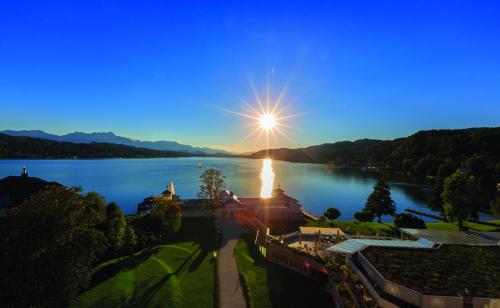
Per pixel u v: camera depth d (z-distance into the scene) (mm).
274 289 35969
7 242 25781
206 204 75938
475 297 20734
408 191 151875
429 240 35281
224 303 33125
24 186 65125
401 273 24859
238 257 47406
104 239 32812
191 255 48750
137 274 41000
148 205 89312
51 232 26797
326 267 35000
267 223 69688
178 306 32594
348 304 26250
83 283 30266
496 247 32500
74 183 176125
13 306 25438
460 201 56031
